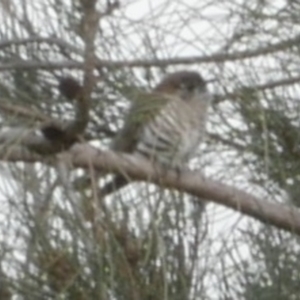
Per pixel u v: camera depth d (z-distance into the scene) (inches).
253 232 427.2
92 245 378.0
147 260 377.1
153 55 407.5
